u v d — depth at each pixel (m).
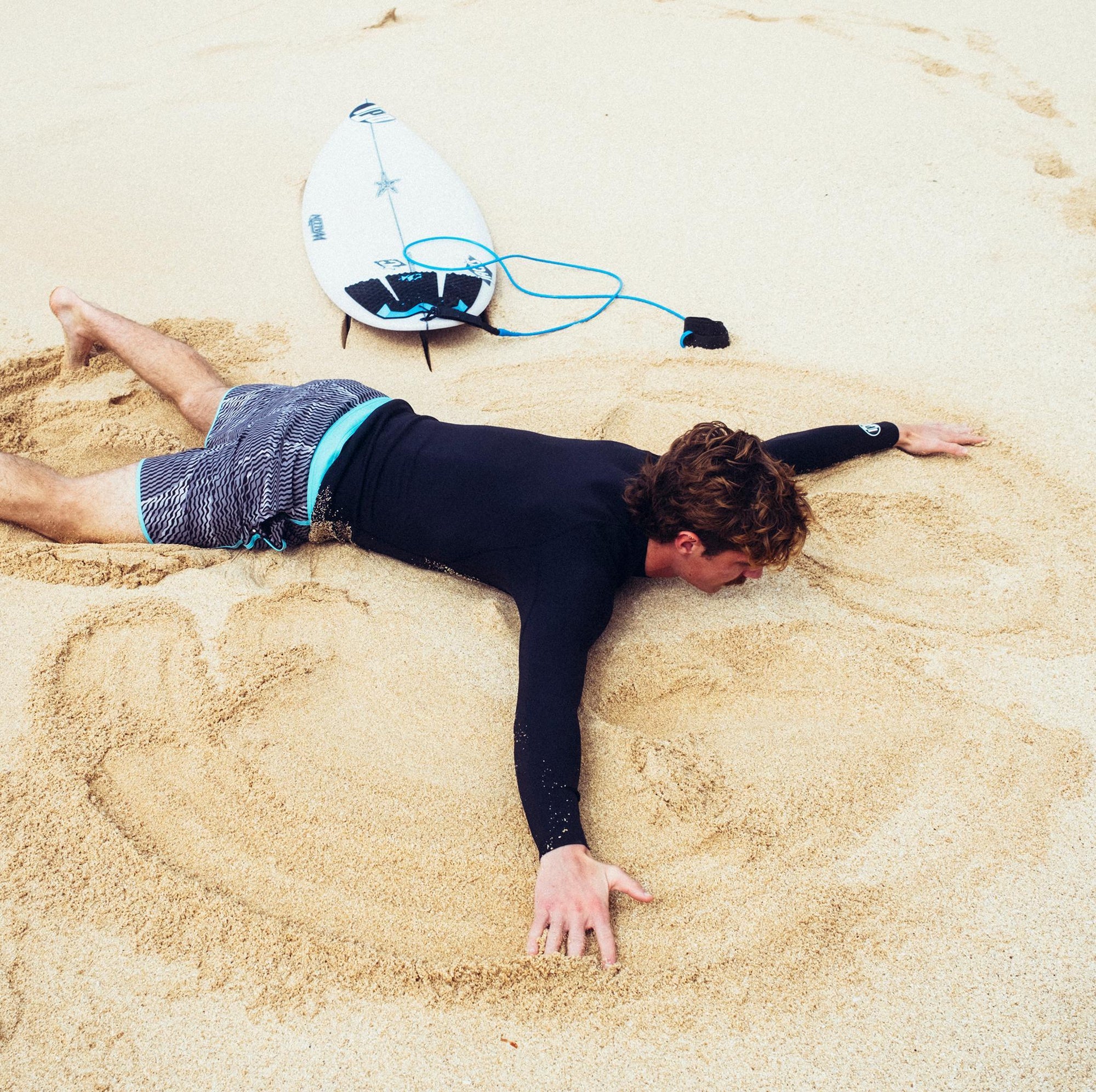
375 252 3.36
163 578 2.28
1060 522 2.53
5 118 4.50
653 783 1.89
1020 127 4.27
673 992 1.61
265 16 5.49
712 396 2.98
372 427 2.28
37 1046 1.53
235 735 1.97
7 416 2.83
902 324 3.25
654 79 4.73
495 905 1.73
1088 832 1.84
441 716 2.04
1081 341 3.13
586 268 3.55
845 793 1.90
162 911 1.69
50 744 1.91
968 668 2.15
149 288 3.43
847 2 5.45
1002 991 1.61
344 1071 1.52
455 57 4.97
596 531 2.00
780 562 1.98
